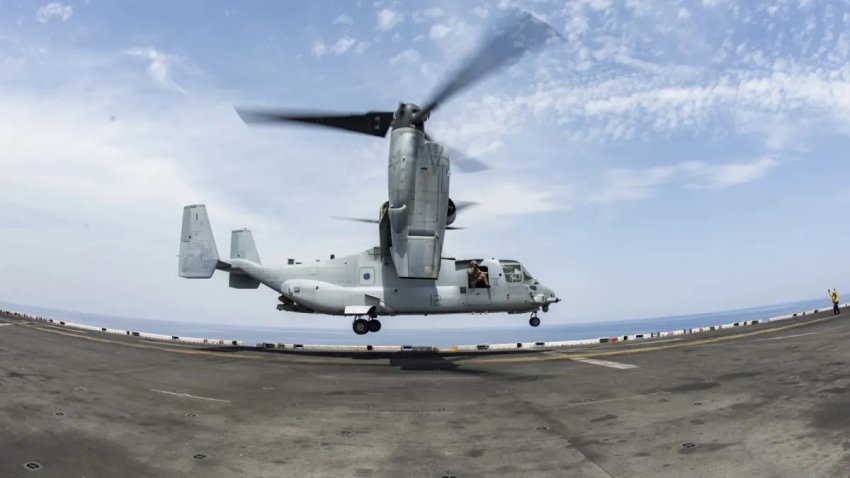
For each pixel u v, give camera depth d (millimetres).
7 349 17828
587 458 7059
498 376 15477
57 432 7867
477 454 7391
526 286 25719
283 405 10844
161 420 9102
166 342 27500
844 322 26969
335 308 24484
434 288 24812
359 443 7980
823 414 8422
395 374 16203
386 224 22844
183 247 26250
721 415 8938
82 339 24250
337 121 21328
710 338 24641
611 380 13609
